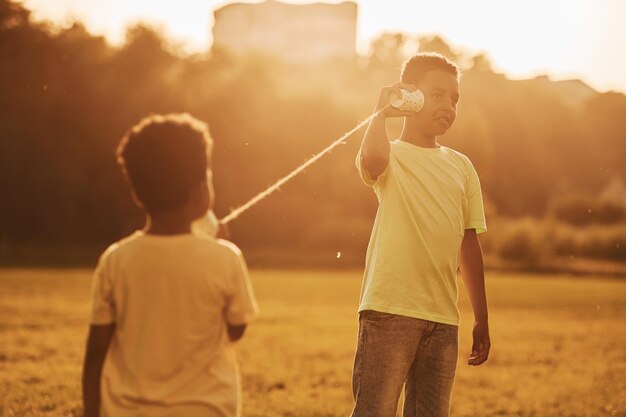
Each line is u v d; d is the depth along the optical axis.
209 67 45.50
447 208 3.84
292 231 42.22
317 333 12.22
